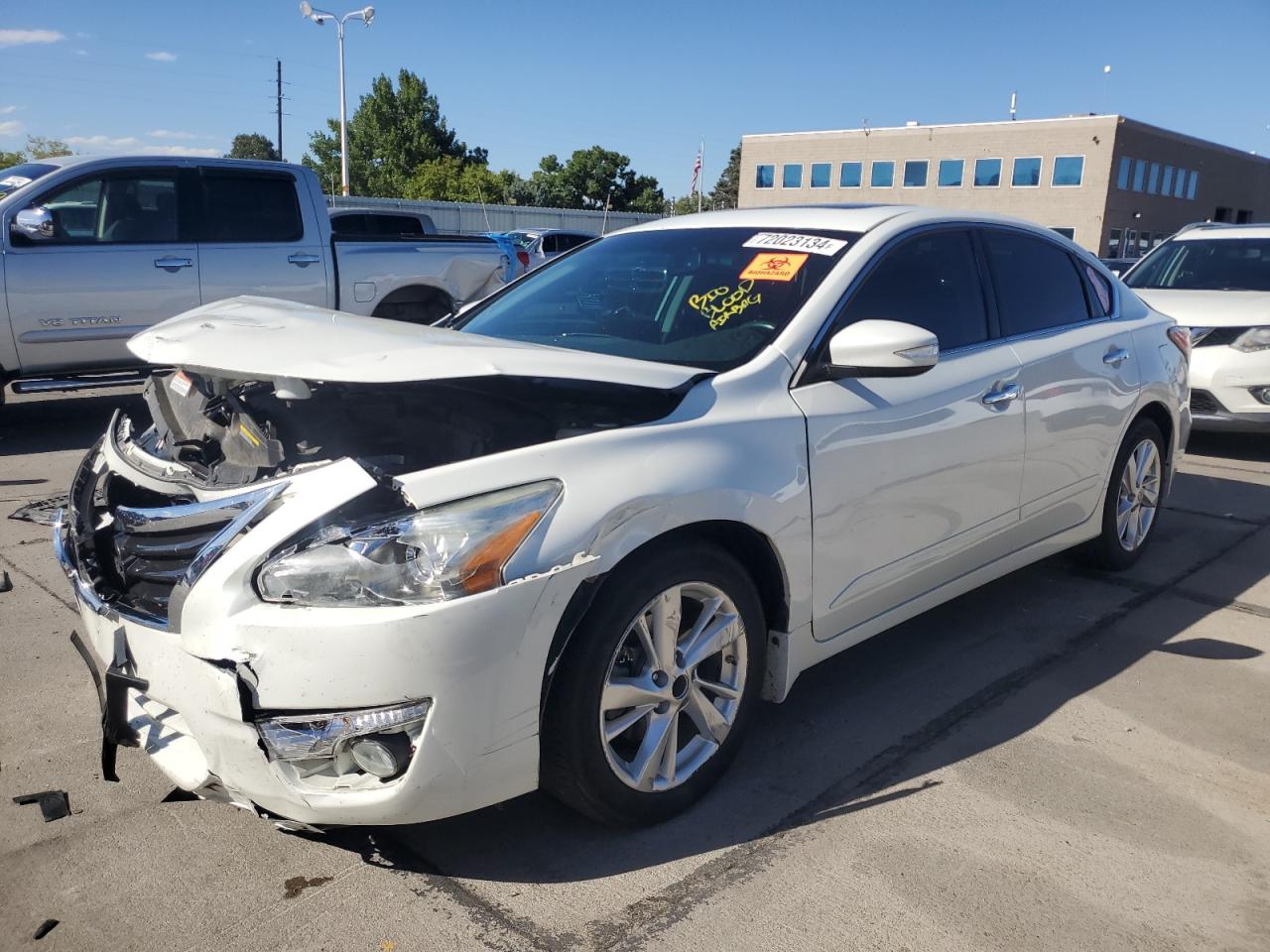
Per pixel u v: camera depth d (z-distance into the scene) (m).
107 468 3.09
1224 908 2.49
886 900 2.49
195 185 7.86
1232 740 3.34
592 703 2.50
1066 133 48.00
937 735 3.33
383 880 2.54
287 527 2.26
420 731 2.26
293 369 2.48
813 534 2.99
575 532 2.39
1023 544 4.08
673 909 2.45
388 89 63.56
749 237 3.68
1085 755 3.22
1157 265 8.80
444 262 9.17
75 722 3.33
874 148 54.25
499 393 2.72
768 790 2.97
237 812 2.83
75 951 2.28
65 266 7.30
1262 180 62.91
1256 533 5.69
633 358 3.21
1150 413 4.88
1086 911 2.46
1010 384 3.76
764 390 2.97
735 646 2.88
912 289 3.56
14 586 4.49
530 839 2.72
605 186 75.06
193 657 2.27
